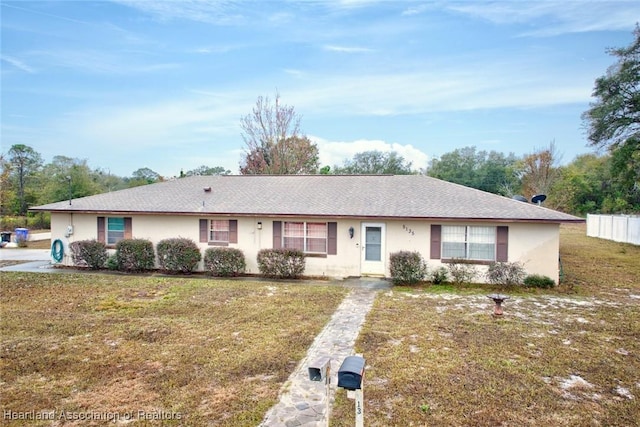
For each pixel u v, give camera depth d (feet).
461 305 33.65
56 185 122.01
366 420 15.64
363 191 53.21
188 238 51.16
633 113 78.13
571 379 19.40
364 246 46.83
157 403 17.19
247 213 48.16
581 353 22.75
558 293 38.50
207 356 22.31
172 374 20.02
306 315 30.48
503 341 24.54
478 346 23.71
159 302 34.68
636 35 74.69
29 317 30.04
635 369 20.61
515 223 42.11
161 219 52.08
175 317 30.07
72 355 22.54
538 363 21.24
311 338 25.18
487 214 42.47
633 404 16.98
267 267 47.14
